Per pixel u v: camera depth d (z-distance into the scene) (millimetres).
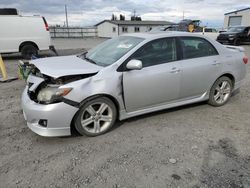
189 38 4457
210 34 21688
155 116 4484
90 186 2631
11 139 3641
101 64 3879
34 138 3670
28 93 3678
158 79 4012
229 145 3498
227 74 4953
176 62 4223
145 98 3998
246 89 6371
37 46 12344
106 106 3693
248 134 3842
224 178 2766
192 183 2680
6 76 7371
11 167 2959
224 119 4410
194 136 3758
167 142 3562
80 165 3000
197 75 4469
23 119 4363
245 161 3100
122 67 3725
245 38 20359
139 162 3061
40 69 3592
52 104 3281
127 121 4250
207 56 4625
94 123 3676
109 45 4531
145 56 3941
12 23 11578
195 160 3113
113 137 3703
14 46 11812
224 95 5074
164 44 4164
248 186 2637
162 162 3062
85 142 3555
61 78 3400
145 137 3707
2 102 5297
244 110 4859
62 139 3637
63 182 2693
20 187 2619
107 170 2902
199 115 4578
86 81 3445
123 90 3740
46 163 3043
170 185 2648
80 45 23078
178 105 4500
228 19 39219
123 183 2676
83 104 3455
